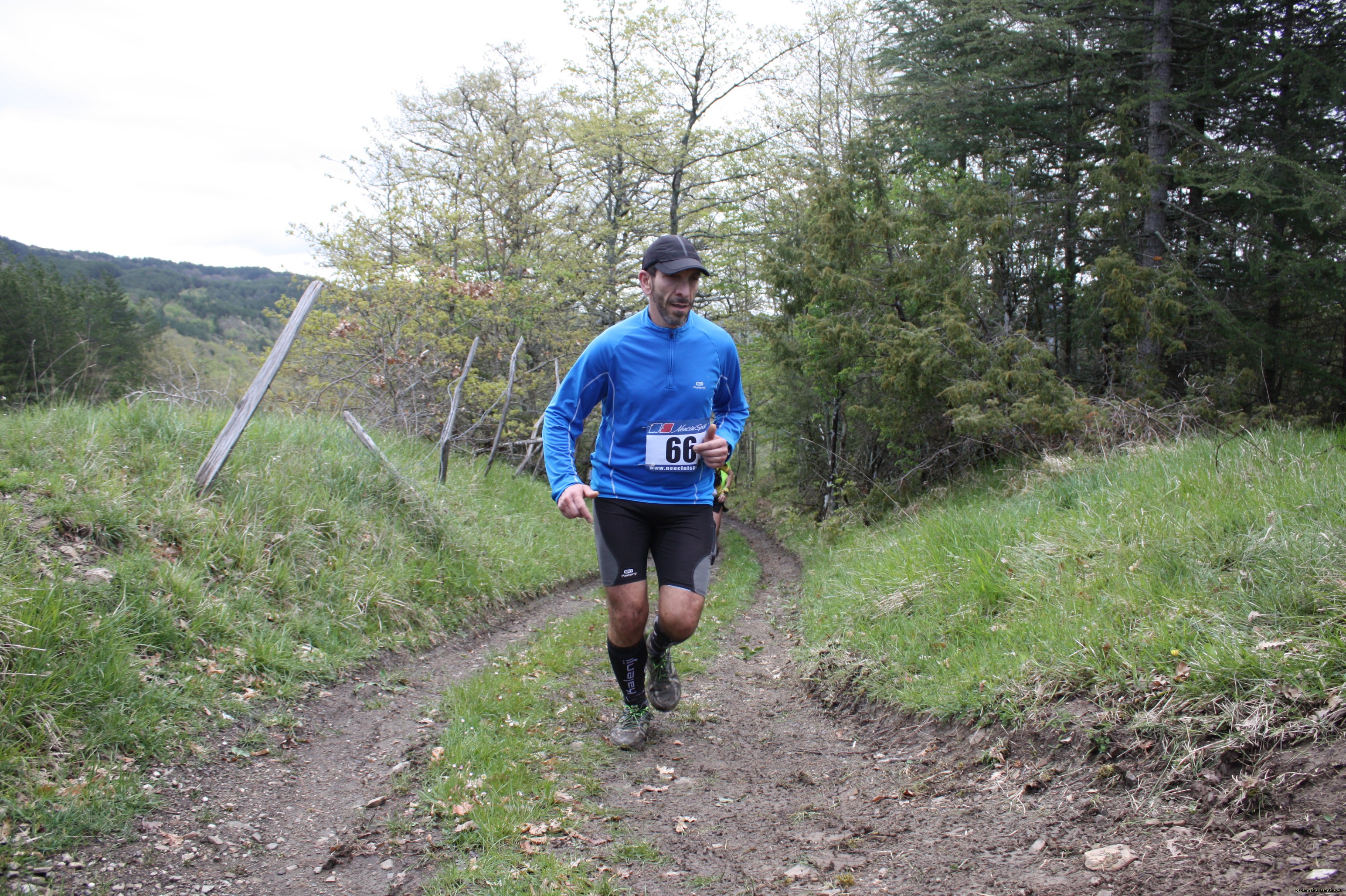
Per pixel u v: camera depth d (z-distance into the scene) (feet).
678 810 9.14
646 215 78.02
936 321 33.99
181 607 13.00
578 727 12.36
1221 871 5.76
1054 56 43.98
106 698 10.19
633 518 10.90
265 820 8.94
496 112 65.31
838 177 40.27
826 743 12.09
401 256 51.75
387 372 35.58
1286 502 12.33
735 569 39.86
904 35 52.13
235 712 11.54
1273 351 40.50
